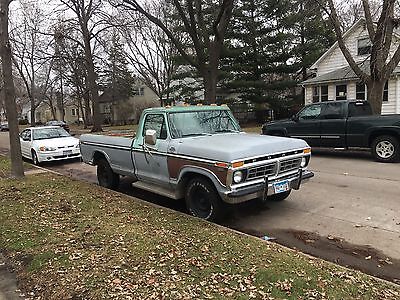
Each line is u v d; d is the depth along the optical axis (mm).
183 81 40000
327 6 17125
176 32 29797
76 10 29750
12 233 5316
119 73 49500
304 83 26516
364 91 23969
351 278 3695
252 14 30938
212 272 3844
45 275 3984
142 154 7035
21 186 8656
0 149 20891
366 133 11516
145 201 7016
